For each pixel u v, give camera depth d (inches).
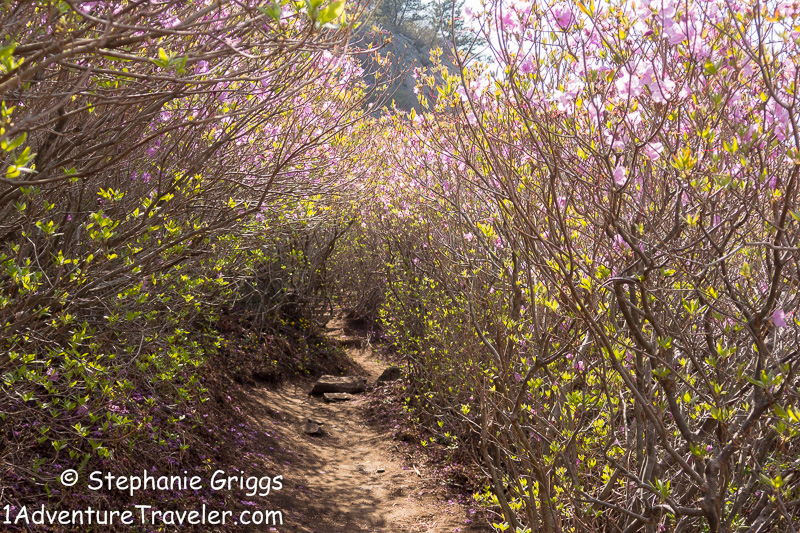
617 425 158.9
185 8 107.4
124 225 162.7
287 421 347.3
